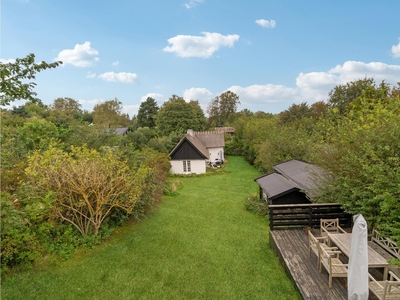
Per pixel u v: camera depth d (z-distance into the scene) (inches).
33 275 267.9
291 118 1266.0
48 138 529.0
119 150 492.4
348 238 263.4
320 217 360.8
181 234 404.8
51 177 315.9
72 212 358.6
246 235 406.6
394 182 238.5
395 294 185.3
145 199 459.8
